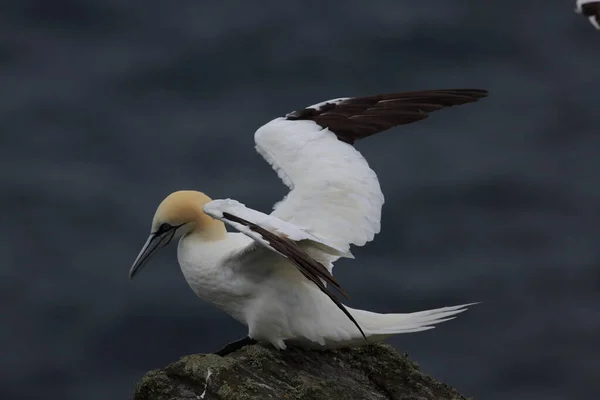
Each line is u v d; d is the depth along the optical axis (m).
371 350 11.80
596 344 25.33
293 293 11.34
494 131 35.94
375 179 11.80
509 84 40.22
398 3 45.78
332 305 11.35
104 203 31.45
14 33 44.31
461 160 33.66
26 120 37.47
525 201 31.56
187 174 33.16
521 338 25.44
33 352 25.17
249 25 43.94
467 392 23.62
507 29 44.03
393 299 26.84
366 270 28.03
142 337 25.45
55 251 29.06
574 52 42.84
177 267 27.55
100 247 29.28
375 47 42.84
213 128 36.53
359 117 12.58
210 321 25.67
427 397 11.46
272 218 10.08
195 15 45.62
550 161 34.12
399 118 12.57
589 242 29.69
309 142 12.12
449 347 25.09
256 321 11.46
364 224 11.48
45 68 41.78
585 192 32.25
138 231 30.09
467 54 42.66
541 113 37.72
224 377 10.64
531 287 27.61
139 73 41.09
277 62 41.75
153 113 38.00
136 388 10.80
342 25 43.81
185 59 42.06
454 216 30.69
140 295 26.55
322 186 11.62
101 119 37.69
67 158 34.72
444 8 45.31
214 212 10.05
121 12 45.59
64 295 27.05
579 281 27.89
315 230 11.32
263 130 12.36
